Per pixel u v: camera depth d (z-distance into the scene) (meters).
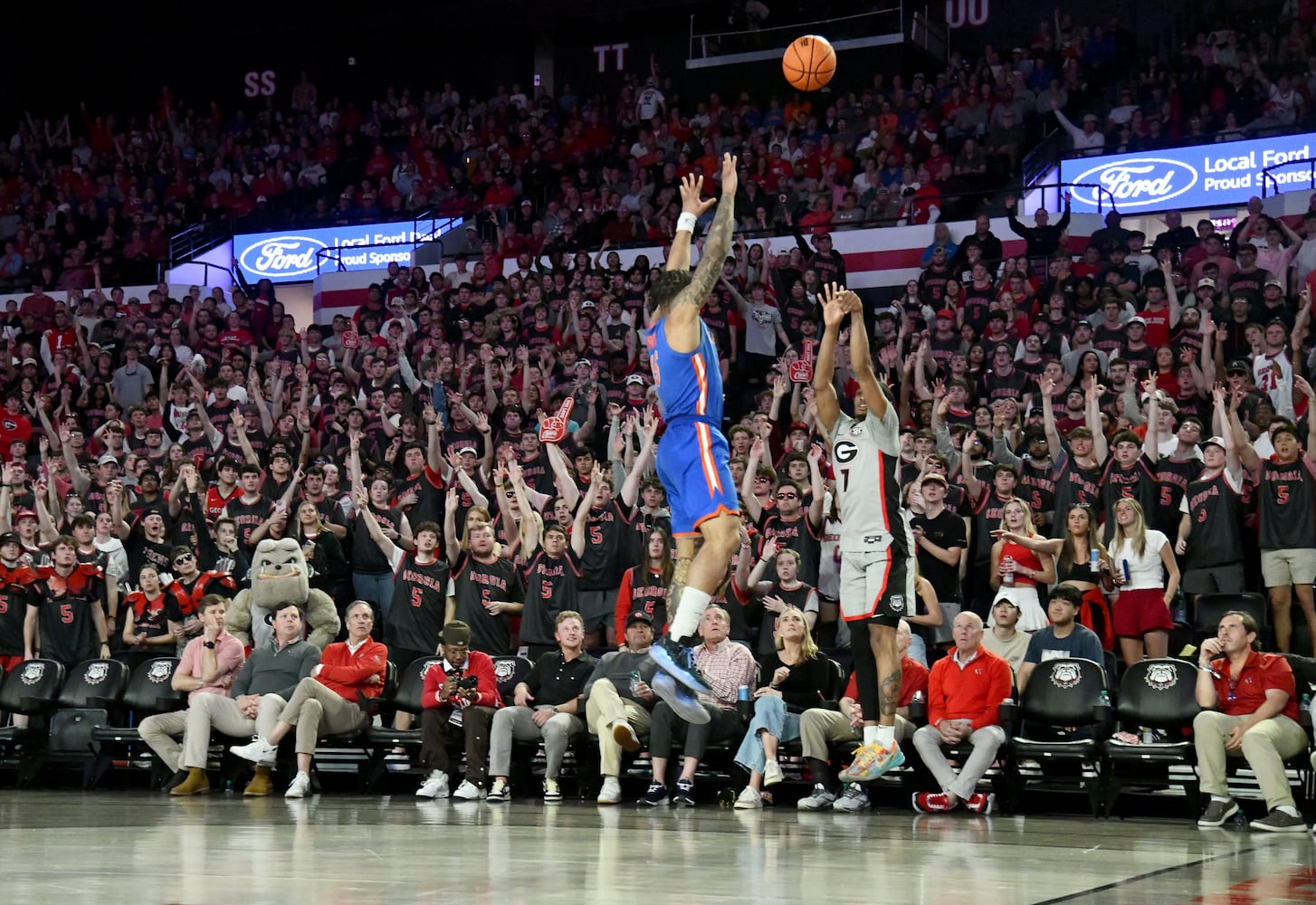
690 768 9.77
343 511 13.07
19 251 25.27
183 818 8.10
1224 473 11.08
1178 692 9.61
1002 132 21.36
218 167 26.42
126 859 5.67
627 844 6.59
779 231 20.14
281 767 11.70
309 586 12.09
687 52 26.78
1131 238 17.75
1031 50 22.61
